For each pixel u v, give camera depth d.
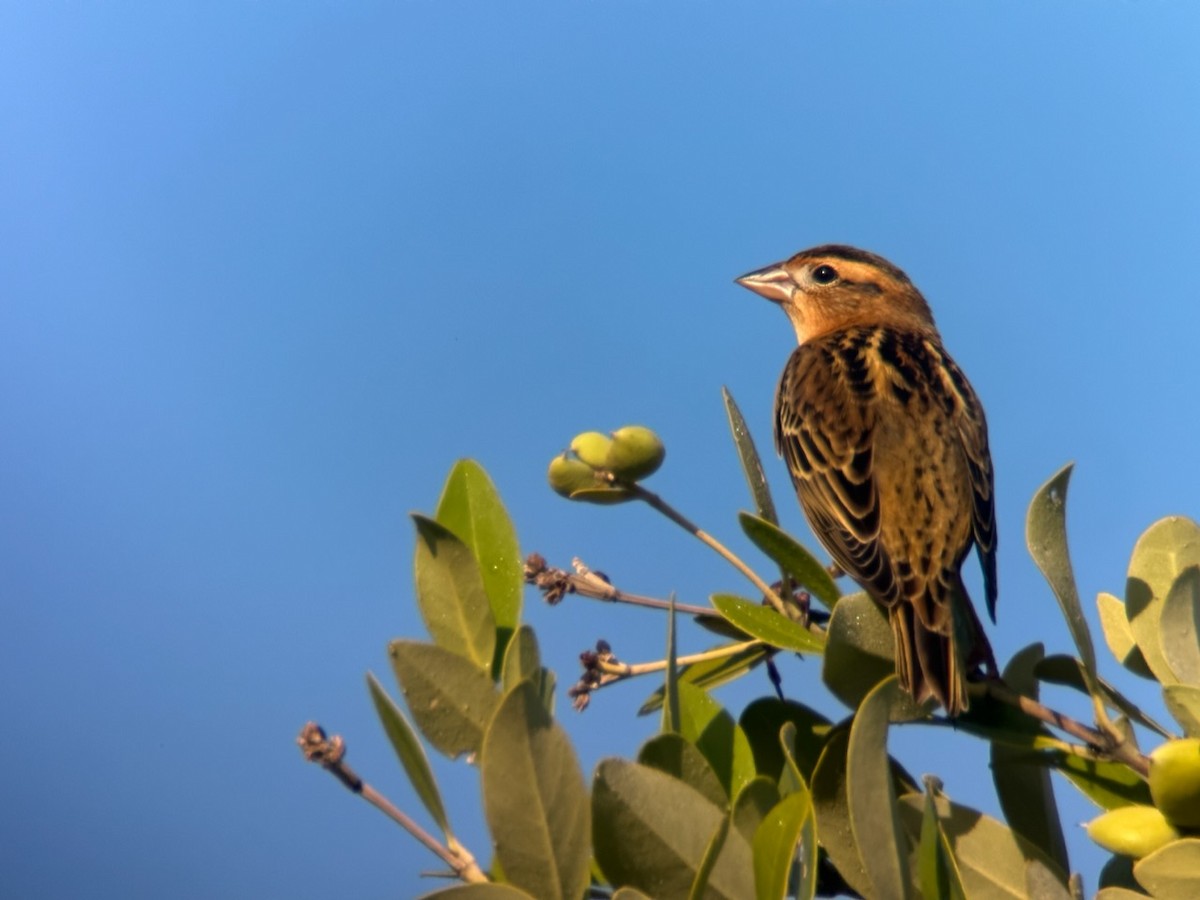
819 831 6.05
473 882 4.94
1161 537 6.78
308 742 5.13
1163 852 5.51
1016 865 6.05
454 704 5.83
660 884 5.09
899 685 6.85
